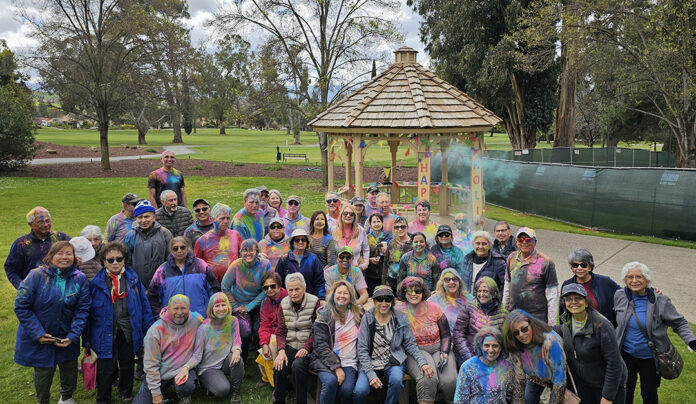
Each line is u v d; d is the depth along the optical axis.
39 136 56.44
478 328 4.84
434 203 14.70
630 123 34.38
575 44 18.52
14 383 5.53
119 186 21.02
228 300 5.43
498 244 5.73
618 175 12.65
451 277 5.20
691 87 16.55
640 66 18.30
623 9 17.44
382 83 11.85
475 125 10.81
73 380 4.98
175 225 6.89
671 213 11.59
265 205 7.81
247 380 5.70
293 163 32.69
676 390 5.33
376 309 4.92
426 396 4.66
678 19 16.31
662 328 4.30
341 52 21.73
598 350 3.96
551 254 10.59
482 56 25.44
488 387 3.97
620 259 10.05
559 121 28.95
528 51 23.38
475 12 24.80
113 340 5.06
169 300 4.90
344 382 4.78
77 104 40.47
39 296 4.70
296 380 4.97
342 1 21.11
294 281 5.07
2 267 9.59
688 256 10.12
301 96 22.09
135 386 5.52
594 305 4.57
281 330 5.24
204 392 5.39
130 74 27.62
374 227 7.12
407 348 4.86
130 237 5.87
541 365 3.90
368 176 25.92
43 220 5.67
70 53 25.69
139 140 51.22
